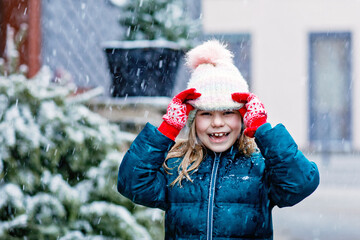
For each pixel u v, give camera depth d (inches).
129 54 191.3
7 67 177.9
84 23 235.9
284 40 504.1
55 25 229.1
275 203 96.8
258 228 94.4
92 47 236.8
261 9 502.6
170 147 104.7
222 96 95.4
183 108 96.7
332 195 352.2
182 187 97.8
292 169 90.3
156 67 190.9
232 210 94.6
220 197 95.5
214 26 503.8
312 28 503.8
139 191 96.7
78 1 235.3
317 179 92.6
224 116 98.0
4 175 152.0
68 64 230.2
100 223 153.4
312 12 503.2
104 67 238.1
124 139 172.4
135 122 189.8
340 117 503.2
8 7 220.5
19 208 146.9
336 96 504.1
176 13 202.7
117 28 239.1
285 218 280.2
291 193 91.5
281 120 506.3
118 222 152.9
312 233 241.8
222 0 502.3
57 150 158.9
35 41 221.8
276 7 502.3
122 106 190.4
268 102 506.3
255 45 503.8
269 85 505.0
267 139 91.2
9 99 161.0
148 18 199.6
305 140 503.5
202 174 98.5
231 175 97.0
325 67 505.7
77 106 168.7
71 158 161.8
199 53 101.2
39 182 152.9
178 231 96.7
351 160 439.5
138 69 191.3
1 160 151.7
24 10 221.0
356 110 499.5
